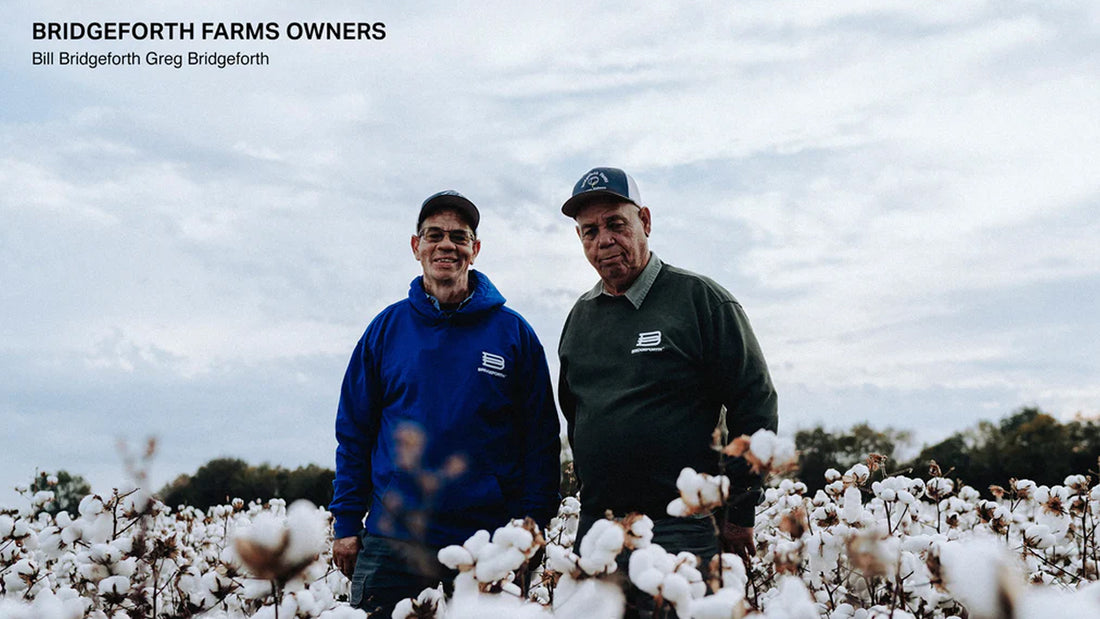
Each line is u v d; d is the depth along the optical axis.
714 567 2.00
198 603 3.28
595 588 1.31
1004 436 26.36
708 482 1.96
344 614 2.32
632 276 3.57
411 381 3.62
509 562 1.96
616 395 3.40
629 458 3.31
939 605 2.82
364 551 3.50
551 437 3.80
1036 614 0.61
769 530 4.46
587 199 3.56
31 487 5.27
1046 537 3.73
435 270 3.70
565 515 4.81
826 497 3.95
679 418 3.32
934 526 4.42
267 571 0.80
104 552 3.20
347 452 3.81
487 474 3.56
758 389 3.33
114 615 3.16
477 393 3.60
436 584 3.31
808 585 3.03
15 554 3.57
